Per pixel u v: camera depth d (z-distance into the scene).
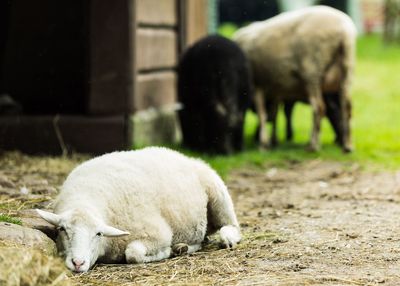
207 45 15.35
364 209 10.45
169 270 7.45
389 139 17.48
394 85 25.27
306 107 23.38
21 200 9.31
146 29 15.56
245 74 15.54
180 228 8.18
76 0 15.47
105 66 14.50
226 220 8.67
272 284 6.92
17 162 13.08
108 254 7.67
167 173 8.22
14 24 15.68
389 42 33.28
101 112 14.55
